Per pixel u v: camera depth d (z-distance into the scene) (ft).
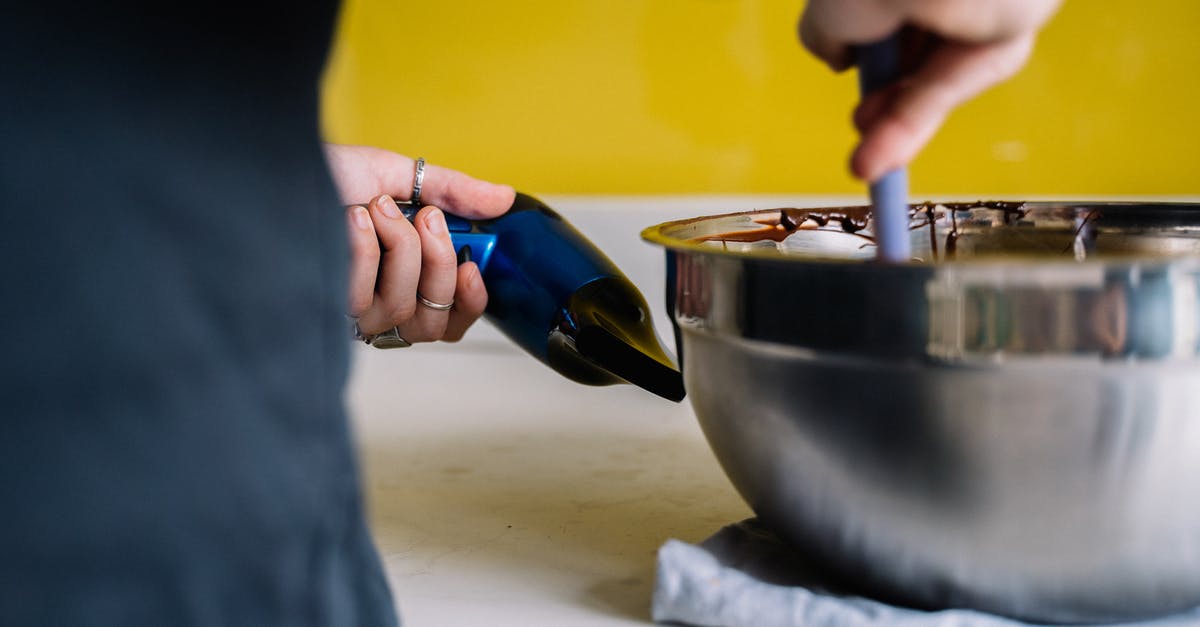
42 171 0.94
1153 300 1.16
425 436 2.61
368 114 4.32
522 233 2.14
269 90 1.06
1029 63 3.64
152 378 0.98
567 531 1.95
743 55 3.92
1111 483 1.22
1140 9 3.54
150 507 0.99
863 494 1.34
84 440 0.96
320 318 1.12
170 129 0.99
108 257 0.96
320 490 1.12
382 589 1.23
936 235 1.98
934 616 1.40
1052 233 1.93
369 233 2.03
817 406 1.31
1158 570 1.30
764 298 1.33
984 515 1.28
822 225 1.90
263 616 1.07
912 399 1.24
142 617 1.00
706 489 2.17
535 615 1.61
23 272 0.94
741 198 3.85
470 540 1.92
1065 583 1.33
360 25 4.26
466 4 4.15
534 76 4.14
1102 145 3.65
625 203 3.72
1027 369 1.18
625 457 2.40
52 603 0.96
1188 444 1.20
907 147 1.16
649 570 1.77
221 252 1.02
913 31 1.21
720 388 1.44
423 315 2.19
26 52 0.94
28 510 0.94
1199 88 3.54
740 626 1.49
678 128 4.04
